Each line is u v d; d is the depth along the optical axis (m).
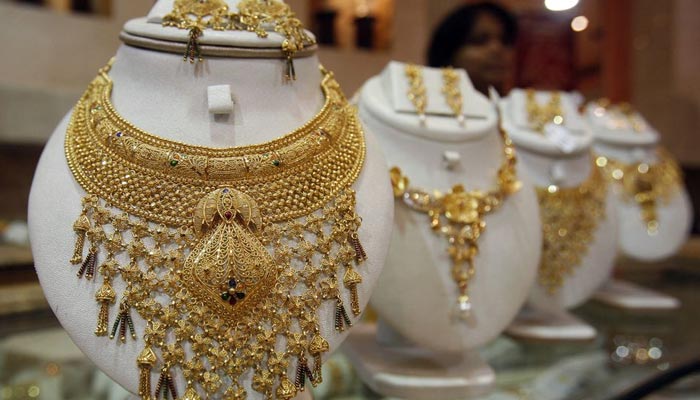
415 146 1.11
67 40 2.32
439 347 1.11
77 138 0.81
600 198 1.58
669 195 1.97
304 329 0.78
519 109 1.55
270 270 0.76
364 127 0.94
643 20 3.10
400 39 2.04
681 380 1.51
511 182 1.15
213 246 0.74
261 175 0.79
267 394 0.77
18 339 1.48
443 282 1.09
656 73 3.14
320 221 0.80
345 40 1.97
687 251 2.41
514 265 1.14
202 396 0.75
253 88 0.82
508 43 1.61
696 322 1.84
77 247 0.76
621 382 1.44
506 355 1.49
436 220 1.08
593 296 1.96
